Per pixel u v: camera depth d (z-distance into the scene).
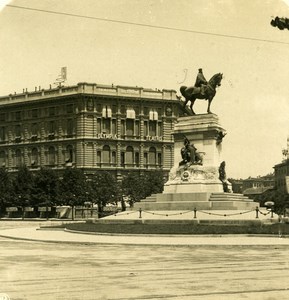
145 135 116.56
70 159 113.69
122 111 115.31
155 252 28.42
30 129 119.62
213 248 30.42
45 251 29.36
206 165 54.41
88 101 112.31
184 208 51.94
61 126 115.19
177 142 56.28
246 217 47.47
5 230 51.78
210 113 55.06
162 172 110.06
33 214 100.50
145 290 16.98
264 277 19.53
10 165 121.94
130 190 100.19
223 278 19.31
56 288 17.36
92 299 15.66
